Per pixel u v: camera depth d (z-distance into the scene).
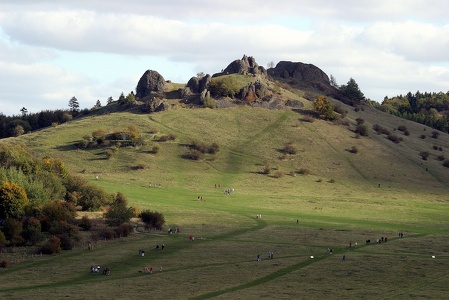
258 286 115.56
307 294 108.75
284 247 153.75
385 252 148.38
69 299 105.88
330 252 147.88
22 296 108.62
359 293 109.25
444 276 123.19
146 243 158.75
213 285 116.31
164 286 115.62
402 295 107.75
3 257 141.88
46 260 140.00
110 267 133.50
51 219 166.25
